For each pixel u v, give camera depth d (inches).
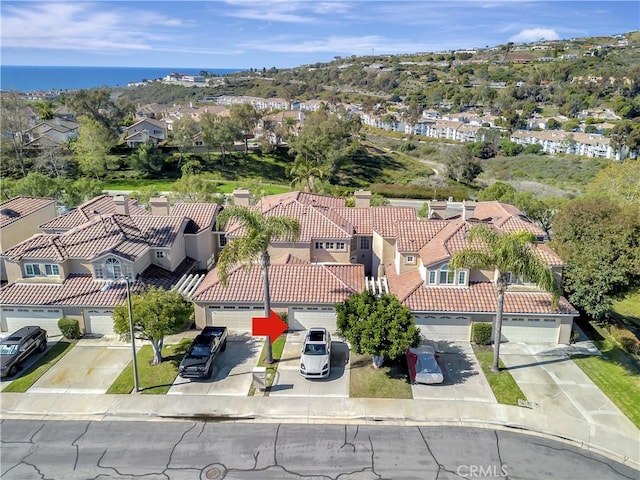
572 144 5369.1
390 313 1016.9
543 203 2069.4
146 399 982.4
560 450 840.3
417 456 822.5
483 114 7239.2
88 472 790.5
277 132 4392.2
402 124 6766.7
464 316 1190.3
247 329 1269.7
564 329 1186.6
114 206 1695.4
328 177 3772.1
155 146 3688.5
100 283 1289.4
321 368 1034.1
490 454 829.8
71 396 995.3
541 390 1007.6
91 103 4050.2
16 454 834.8
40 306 1227.2
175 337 1233.4
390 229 1505.9
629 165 2124.8
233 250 1028.5
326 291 1251.2
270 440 864.3
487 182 4030.5
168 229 1440.7
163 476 779.4
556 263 1215.6
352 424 907.4
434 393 997.2
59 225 1531.7
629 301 1579.7
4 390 1015.0
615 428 895.1
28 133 3868.1
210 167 3713.1
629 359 1133.7
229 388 1017.5
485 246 1251.2
